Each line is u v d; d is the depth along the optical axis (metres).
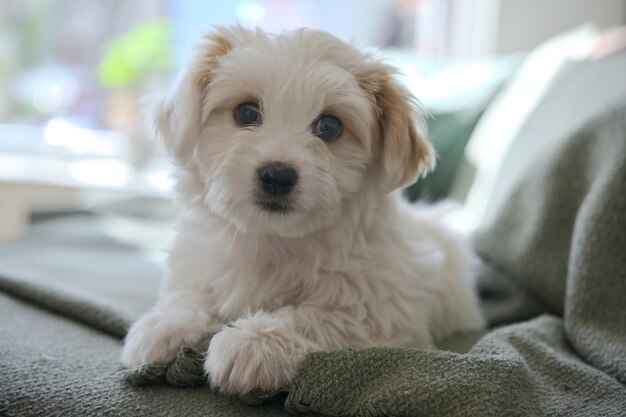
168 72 1.03
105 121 1.09
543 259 0.53
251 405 0.39
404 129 0.46
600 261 0.47
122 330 0.48
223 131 0.45
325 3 1.01
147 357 0.41
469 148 0.75
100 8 1.05
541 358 0.43
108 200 0.98
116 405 0.38
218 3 1.03
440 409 0.37
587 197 0.50
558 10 0.87
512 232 0.56
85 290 0.56
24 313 0.50
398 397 0.37
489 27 0.91
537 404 0.39
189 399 0.39
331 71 0.44
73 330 0.48
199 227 0.48
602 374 0.42
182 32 1.05
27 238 0.80
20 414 0.38
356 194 0.46
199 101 0.46
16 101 1.07
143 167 1.01
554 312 0.54
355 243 0.46
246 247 0.46
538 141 0.61
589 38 0.70
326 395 0.38
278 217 0.43
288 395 0.38
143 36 1.01
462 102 0.77
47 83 1.07
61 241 0.78
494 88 0.77
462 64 0.84
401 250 0.48
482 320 0.55
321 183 0.43
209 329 0.43
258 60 0.44
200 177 0.46
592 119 0.53
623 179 0.48
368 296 0.45
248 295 0.46
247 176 0.43
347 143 0.45
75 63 1.07
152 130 0.50
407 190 0.75
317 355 0.39
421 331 0.47
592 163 0.52
